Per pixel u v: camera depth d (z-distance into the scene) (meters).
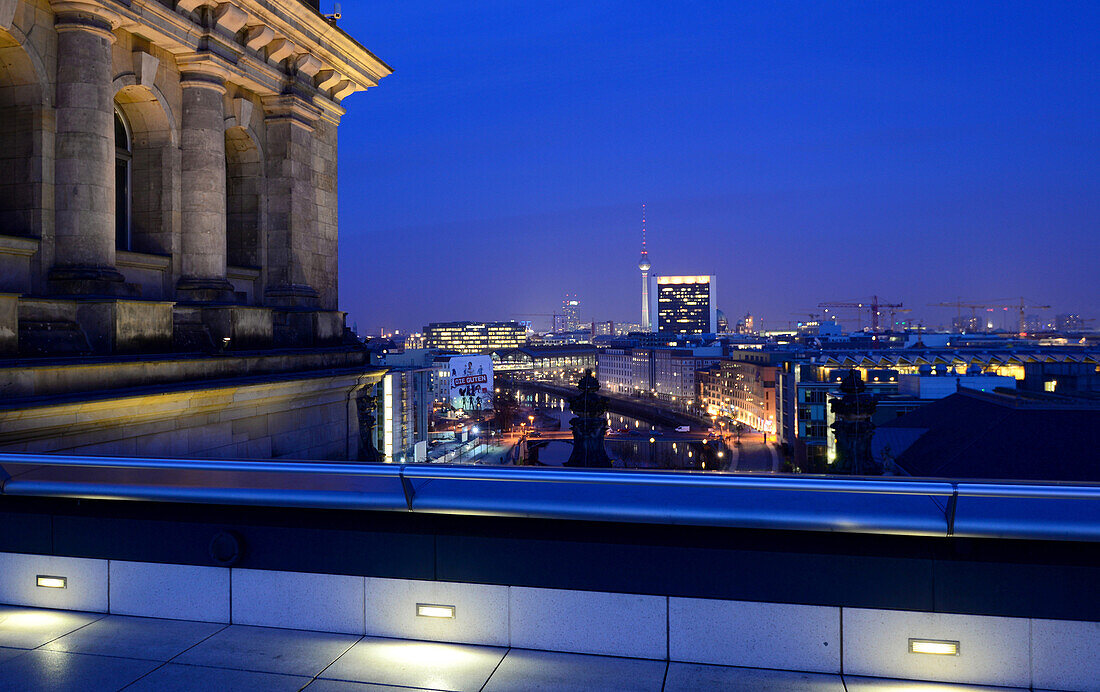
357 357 25.11
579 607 6.84
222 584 7.62
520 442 184.62
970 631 6.11
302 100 22.58
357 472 6.89
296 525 7.45
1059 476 56.25
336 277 25.34
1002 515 5.92
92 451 14.97
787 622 6.43
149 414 16.00
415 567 7.18
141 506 7.86
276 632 7.38
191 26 18.33
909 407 109.62
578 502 6.76
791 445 158.25
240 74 20.22
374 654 6.89
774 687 6.16
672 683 6.27
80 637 7.29
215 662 6.73
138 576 7.84
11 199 15.59
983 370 159.88
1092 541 5.82
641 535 6.72
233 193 22.28
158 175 18.67
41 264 15.36
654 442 195.50
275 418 20.52
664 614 6.68
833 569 6.32
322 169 24.52
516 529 6.98
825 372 152.25
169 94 18.50
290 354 20.92
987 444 62.56
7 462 7.66
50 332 14.84
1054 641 5.95
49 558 8.06
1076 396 90.94
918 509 6.10
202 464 7.20
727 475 6.14
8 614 7.90
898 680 6.22
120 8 16.19
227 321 18.88
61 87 15.55
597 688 6.21
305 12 21.50
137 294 17.02
